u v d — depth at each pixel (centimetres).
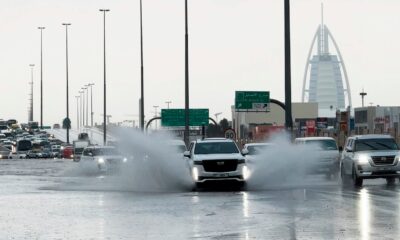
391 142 4847
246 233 2339
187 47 7425
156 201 3712
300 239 2166
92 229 2519
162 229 2492
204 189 4675
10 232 2452
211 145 4753
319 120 11331
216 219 2789
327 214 2880
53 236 2339
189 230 2453
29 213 3117
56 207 3406
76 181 5850
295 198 3728
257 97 9406
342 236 2212
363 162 4647
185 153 4759
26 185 5319
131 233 2394
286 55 5531
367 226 2448
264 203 3456
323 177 6062
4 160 14188
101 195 4212
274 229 2431
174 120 11575
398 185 4728
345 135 8494
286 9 5484
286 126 5569
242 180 4522
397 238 2147
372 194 3875
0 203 3647
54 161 12938
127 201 3731
